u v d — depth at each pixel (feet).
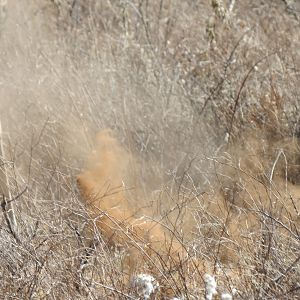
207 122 90.63
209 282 59.06
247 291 60.85
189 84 96.84
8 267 66.03
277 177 81.00
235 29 104.37
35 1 114.52
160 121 90.22
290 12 112.47
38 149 87.25
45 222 69.82
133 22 109.91
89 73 98.17
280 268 63.16
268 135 87.97
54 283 63.10
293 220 69.36
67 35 108.06
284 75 93.45
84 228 70.95
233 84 93.61
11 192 77.46
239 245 65.77
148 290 60.39
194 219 70.85
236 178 79.15
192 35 105.60
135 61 99.71
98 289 63.41
